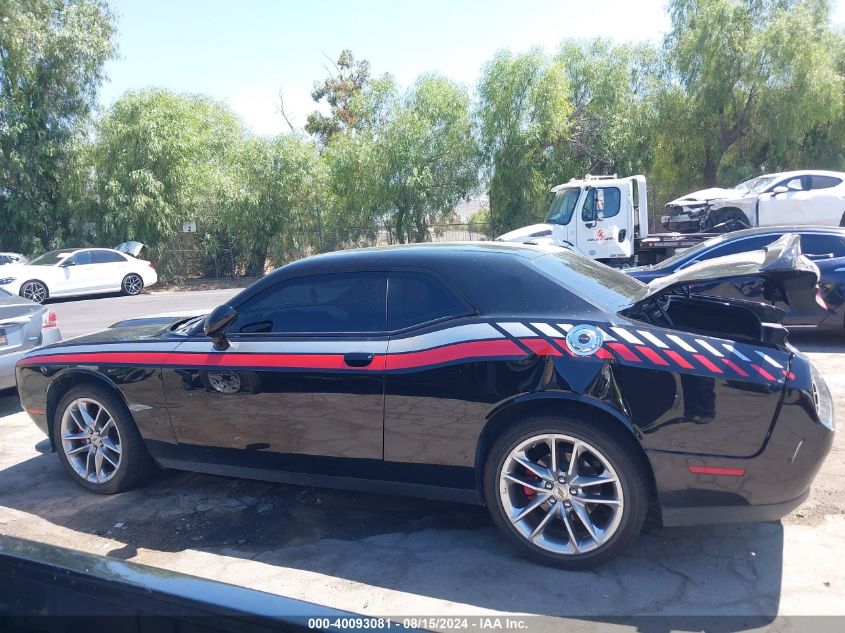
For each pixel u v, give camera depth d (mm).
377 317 3904
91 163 24656
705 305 4027
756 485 3197
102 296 21188
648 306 3795
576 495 3418
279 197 25203
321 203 26078
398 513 4246
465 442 3588
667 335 3361
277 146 25359
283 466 4094
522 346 3463
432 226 26266
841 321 7980
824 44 24781
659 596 3193
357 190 25797
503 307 3662
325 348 3896
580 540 3459
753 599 3133
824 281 7984
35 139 24250
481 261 3865
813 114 23531
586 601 3178
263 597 1750
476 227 26094
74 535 4074
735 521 3285
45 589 1945
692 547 3639
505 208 25812
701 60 24688
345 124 42594
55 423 4785
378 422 3758
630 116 26172
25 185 24125
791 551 3543
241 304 4277
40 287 19047
